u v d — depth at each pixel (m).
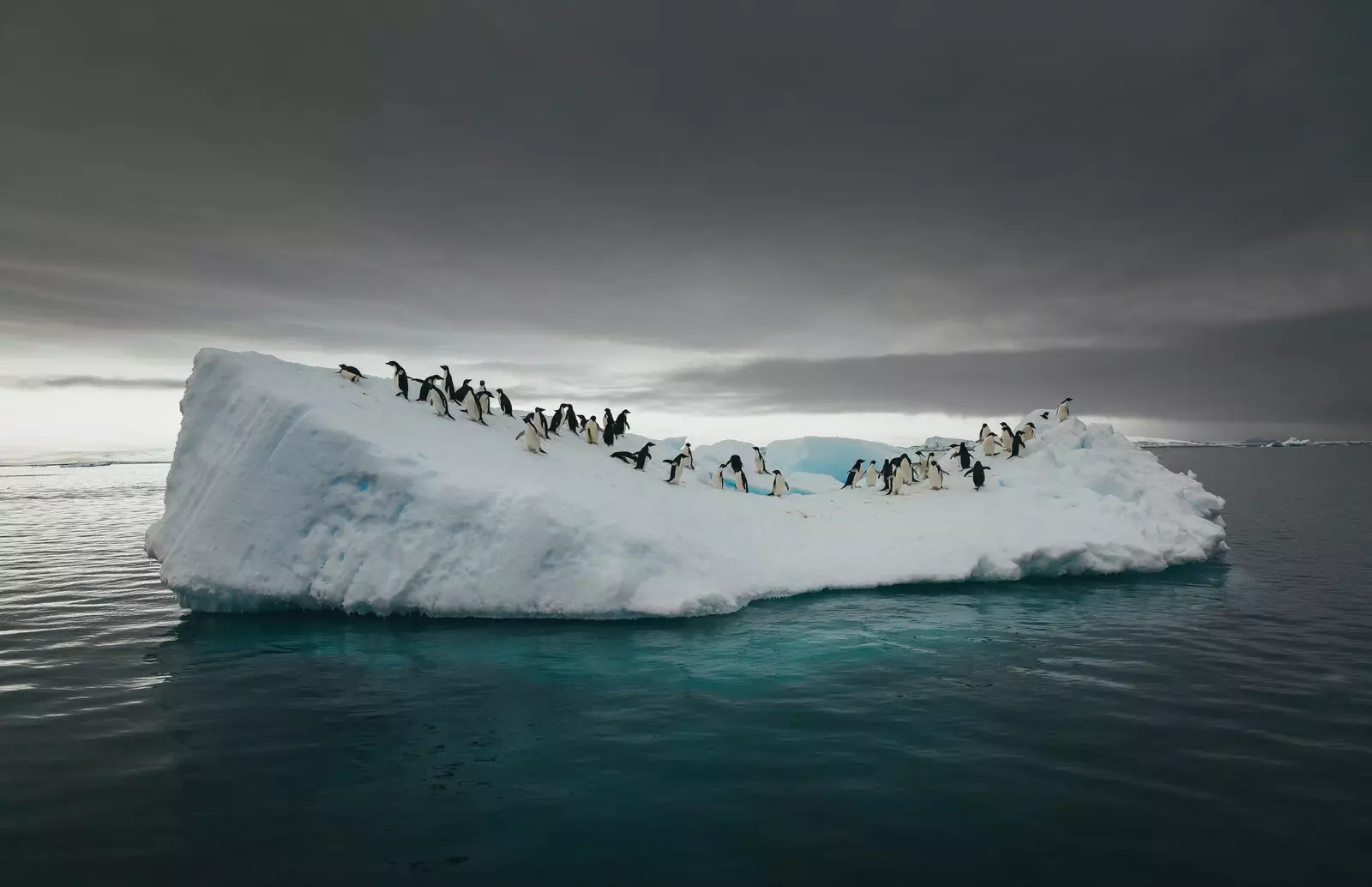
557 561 14.44
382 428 16.14
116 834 6.41
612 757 7.99
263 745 8.41
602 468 20.19
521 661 11.74
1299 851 6.04
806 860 5.95
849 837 6.29
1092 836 6.28
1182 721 8.98
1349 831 6.33
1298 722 8.90
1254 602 16.02
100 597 17.42
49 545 27.06
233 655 12.27
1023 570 18.62
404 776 7.56
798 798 7.01
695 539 16.91
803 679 10.73
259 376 16.47
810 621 14.31
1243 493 48.62
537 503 14.66
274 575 14.67
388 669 11.36
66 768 7.79
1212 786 7.21
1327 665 11.35
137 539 28.77
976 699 9.82
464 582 14.28
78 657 12.16
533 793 7.16
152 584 19.16
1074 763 7.77
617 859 5.98
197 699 10.01
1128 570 19.06
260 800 7.06
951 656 11.92
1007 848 6.11
